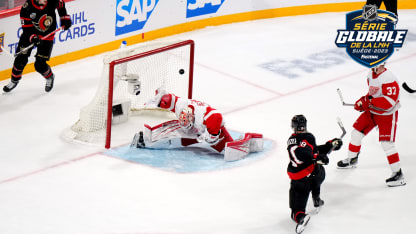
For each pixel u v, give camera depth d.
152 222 15.19
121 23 28.55
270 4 34.56
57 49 26.33
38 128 20.73
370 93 16.92
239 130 20.97
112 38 28.42
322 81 26.16
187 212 15.73
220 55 28.80
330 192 17.00
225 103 23.44
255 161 18.78
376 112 17.02
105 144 19.30
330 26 33.78
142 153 19.11
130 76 19.70
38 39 22.16
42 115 21.81
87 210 15.70
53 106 22.66
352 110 23.19
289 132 21.00
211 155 19.14
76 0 26.22
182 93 22.75
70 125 21.09
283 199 16.56
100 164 18.31
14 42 24.61
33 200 16.11
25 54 22.59
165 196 16.52
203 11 32.19
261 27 33.28
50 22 22.47
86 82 25.05
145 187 16.98
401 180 17.31
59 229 14.75
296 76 26.64
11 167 17.94
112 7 27.88
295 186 14.69
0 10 24.50
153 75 21.94
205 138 18.42
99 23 27.61
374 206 16.30
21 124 20.97
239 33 32.16
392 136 17.03
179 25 31.33
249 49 29.78
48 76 23.33
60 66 26.55
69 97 23.53
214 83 25.42
